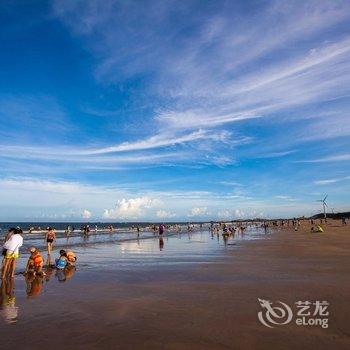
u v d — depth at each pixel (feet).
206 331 23.93
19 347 21.61
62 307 31.12
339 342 21.58
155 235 207.62
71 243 130.41
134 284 41.65
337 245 99.55
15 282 44.04
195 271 51.31
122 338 22.88
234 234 203.82
